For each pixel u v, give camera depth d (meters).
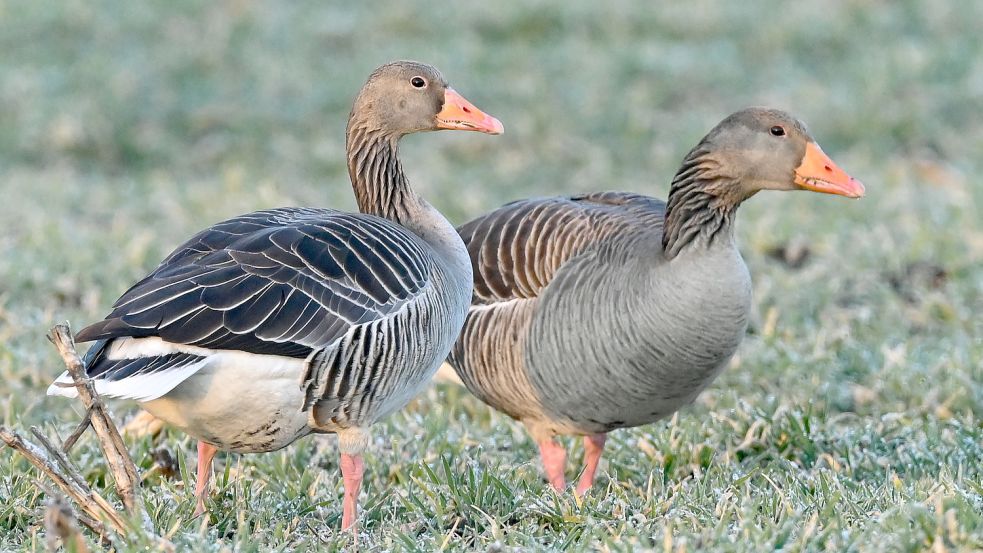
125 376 8.24
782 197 21.45
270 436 9.04
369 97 10.88
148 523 8.23
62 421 12.17
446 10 31.88
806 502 9.11
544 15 31.50
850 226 19.25
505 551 8.28
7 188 21.48
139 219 20.11
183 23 31.23
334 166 24.56
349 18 31.61
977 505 8.61
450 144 25.22
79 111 26.12
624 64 28.58
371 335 8.95
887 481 9.84
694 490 9.66
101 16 31.34
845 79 28.58
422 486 9.91
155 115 26.66
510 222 11.26
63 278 15.83
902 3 32.88
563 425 10.88
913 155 24.89
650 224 10.73
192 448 11.63
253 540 8.43
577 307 10.34
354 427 9.26
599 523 8.91
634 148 25.14
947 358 13.34
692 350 10.01
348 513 9.19
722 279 9.95
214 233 9.34
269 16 31.77
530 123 25.59
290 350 8.65
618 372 10.23
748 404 12.34
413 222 10.84
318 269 8.95
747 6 32.53
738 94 27.86
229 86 27.94
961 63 28.58
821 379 13.29
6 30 30.41
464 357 11.24
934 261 17.30
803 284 16.38
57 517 7.56
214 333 8.45
